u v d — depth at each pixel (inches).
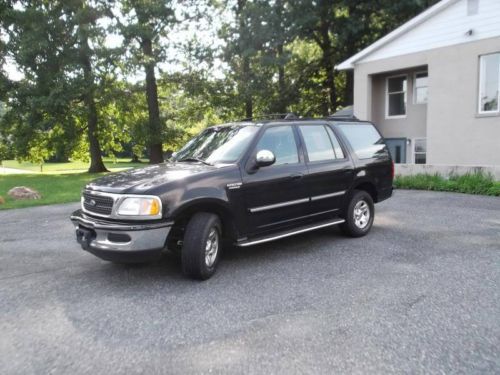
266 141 229.3
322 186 248.8
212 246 203.3
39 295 184.2
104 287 193.0
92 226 189.9
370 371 119.9
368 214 281.3
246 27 986.7
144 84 1163.3
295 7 989.2
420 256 230.4
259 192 218.1
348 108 925.2
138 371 122.6
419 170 551.8
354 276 199.8
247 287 188.7
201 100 1242.6
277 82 1149.1
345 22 1015.0
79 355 132.3
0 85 1024.2
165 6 1025.5
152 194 185.5
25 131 1093.1
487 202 400.8
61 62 1014.4
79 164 1962.4
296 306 166.2
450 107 635.5
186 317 158.7
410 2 906.7
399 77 754.2
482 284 185.8
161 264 226.5
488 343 134.5
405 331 143.4
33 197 514.9
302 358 127.5
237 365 124.3
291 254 240.1
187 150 252.4
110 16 1062.4
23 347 137.9
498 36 579.2
